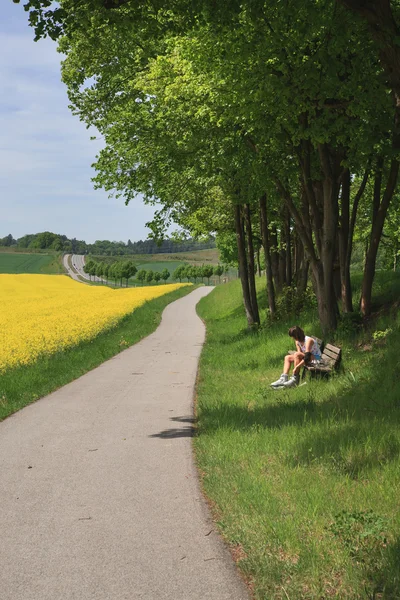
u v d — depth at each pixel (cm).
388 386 932
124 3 952
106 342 2355
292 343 1675
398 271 2273
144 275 16538
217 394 1187
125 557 430
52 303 5262
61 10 930
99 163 2052
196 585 385
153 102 1794
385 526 439
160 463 692
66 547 451
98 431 877
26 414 1025
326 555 402
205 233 3130
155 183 2098
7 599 370
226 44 1141
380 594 351
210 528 486
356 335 1401
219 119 1469
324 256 1501
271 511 491
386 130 1120
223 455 689
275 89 1139
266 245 2392
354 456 620
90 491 591
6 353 1883
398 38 828
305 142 1498
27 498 573
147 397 1188
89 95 2033
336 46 1053
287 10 940
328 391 1030
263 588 370
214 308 4659
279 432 766
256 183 1784
